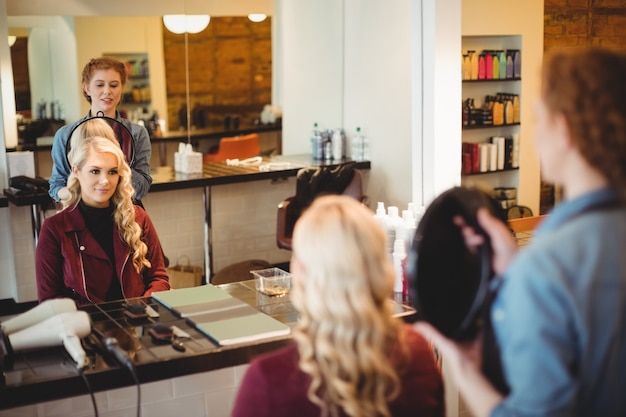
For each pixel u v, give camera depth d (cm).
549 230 115
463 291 131
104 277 267
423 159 318
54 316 205
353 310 126
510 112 333
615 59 111
